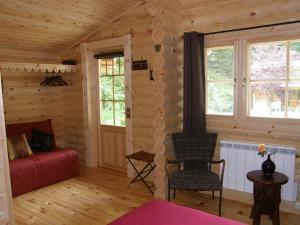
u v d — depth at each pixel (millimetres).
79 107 4754
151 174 3941
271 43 3010
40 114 4758
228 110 3396
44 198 3449
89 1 3408
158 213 1841
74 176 4227
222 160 2990
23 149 3928
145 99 3875
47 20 3617
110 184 3895
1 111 2418
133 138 4074
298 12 2795
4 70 4211
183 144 3240
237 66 3238
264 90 3127
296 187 2850
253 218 2699
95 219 2883
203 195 3439
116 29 4082
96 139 4719
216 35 3334
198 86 3330
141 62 3834
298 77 2906
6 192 2490
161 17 3066
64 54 4828
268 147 2908
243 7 3104
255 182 2537
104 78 4512
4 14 3240
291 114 2984
